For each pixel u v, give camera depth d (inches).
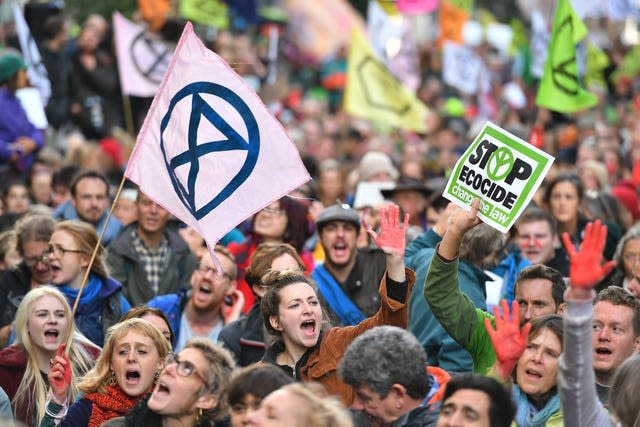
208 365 714.2
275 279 846.5
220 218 858.1
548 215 1138.0
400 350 689.0
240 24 2918.3
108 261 1186.6
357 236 1102.4
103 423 732.7
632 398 651.5
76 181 1290.6
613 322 794.2
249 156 865.5
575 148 2121.1
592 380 646.5
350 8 3398.1
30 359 896.3
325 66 3147.1
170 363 716.0
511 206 792.9
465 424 638.5
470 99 2898.6
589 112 2475.4
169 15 2208.4
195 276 1061.1
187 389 710.5
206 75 868.0
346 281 1098.1
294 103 2657.5
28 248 1080.2
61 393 825.5
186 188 852.6
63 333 896.3
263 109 869.2
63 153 1835.6
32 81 1653.5
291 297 816.3
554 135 2142.0
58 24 1847.9
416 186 1358.3
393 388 685.9
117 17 1622.8
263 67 2315.5
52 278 1023.0
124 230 1208.2
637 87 2805.1
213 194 859.4
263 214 1196.5
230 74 870.4
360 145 2381.9
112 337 807.1
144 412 726.5
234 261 1069.1
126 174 843.4
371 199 1411.2
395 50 2124.8
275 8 3157.0
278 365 825.5
